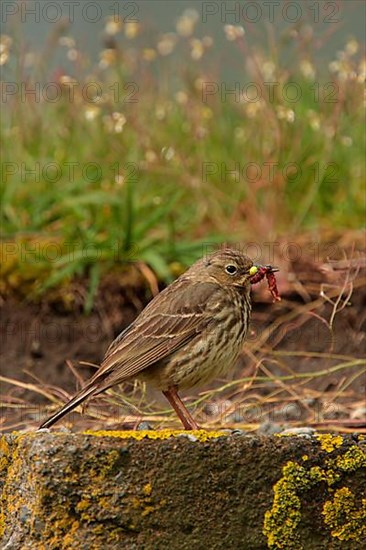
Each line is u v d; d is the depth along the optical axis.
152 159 14.59
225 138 15.27
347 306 13.20
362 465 8.36
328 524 8.34
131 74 15.36
